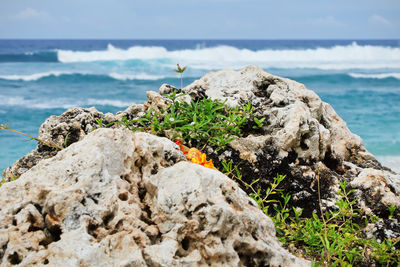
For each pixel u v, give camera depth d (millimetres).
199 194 2373
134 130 4195
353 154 5336
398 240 3451
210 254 2287
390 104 19297
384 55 41094
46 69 32562
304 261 2750
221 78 5570
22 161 4152
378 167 5094
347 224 3797
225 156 4199
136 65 35781
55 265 2072
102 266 2113
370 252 3430
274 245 2607
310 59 40844
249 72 5504
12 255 2150
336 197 4098
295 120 4262
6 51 49062
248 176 4152
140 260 2195
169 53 39250
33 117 16453
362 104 19297
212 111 4441
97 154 2461
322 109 5238
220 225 2301
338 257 3385
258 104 4891
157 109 4641
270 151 4227
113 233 2299
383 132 13406
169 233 2352
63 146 4305
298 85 5414
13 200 2371
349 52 41156
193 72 32625
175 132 4176
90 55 38062
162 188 2482
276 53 40406
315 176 4172
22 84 25406
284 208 3900
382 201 3979
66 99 20781
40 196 2371
